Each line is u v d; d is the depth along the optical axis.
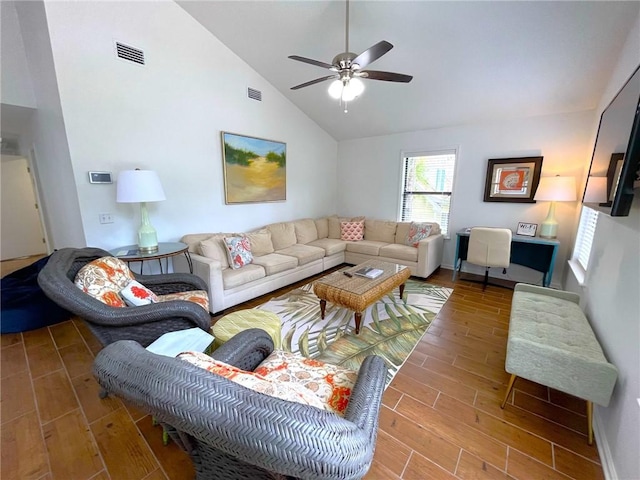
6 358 2.13
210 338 1.65
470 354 2.21
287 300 3.22
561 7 2.18
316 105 4.36
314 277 4.11
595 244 2.15
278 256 3.62
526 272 3.83
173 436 0.80
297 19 2.80
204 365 0.77
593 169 2.18
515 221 3.80
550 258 3.46
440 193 4.47
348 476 0.53
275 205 4.39
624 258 1.50
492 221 3.99
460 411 1.65
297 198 4.76
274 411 0.54
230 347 1.25
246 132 3.79
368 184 5.18
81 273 1.66
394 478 1.26
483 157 3.96
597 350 1.48
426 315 2.86
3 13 2.69
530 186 3.63
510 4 2.24
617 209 1.34
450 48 2.76
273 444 0.50
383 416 1.61
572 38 2.39
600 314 1.77
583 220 2.94
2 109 2.96
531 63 2.74
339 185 5.58
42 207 4.29
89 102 2.45
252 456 0.52
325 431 0.54
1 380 1.89
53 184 3.15
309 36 2.98
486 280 3.64
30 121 3.45
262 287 3.22
